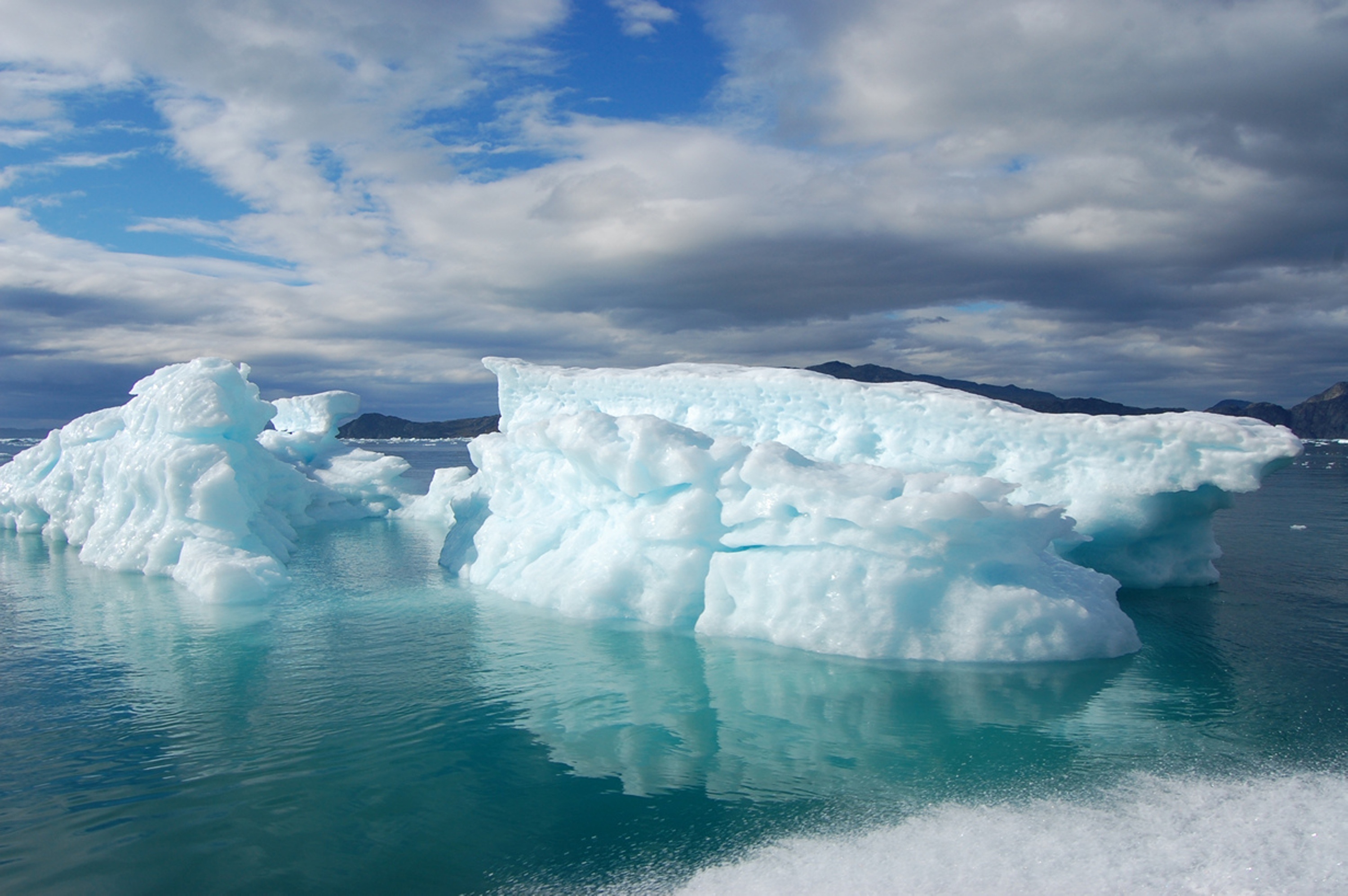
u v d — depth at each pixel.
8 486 19.23
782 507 8.45
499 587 11.67
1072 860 4.39
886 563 8.07
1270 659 7.95
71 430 17.97
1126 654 8.03
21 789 5.57
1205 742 6.02
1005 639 7.71
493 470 12.70
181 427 14.23
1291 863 4.30
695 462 9.15
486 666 8.16
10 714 6.99
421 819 5.07
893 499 8.04
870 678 7.42
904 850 4.55
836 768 5.67
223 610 10.82
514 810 5.17
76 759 6.04
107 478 15.72
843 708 6.76
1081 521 10.69
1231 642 8.53
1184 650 8.22
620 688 7.41
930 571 7.94
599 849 4.68
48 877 4.48
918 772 5.58
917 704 6.82
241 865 4.57
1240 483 9.84
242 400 16.14
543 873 4.45
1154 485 10.25
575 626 9.62
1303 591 11.03
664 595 9.48
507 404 14.92
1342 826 4.70
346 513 21.83
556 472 11.39
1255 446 9.71
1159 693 7.02
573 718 6.73
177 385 14.81
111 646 9.09
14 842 4.86
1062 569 8.93
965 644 7.74
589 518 11.16
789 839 4.72
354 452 24.86
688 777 5.60
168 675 8.01
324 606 11.01
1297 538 15.95
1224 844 4.52
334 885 4.36
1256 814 4.87
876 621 7.96
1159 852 4.46
